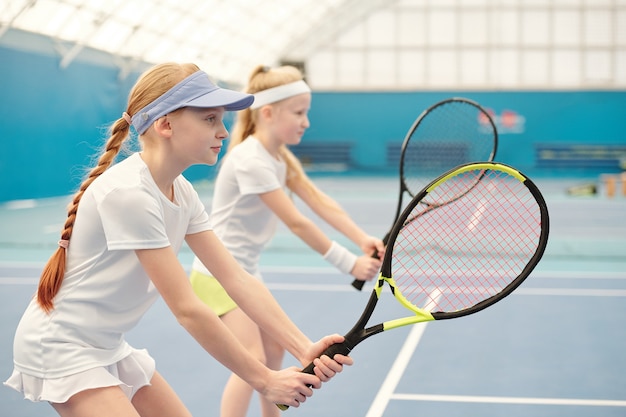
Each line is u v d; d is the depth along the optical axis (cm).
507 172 261
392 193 2225
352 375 539
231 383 364
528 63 3062
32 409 466
